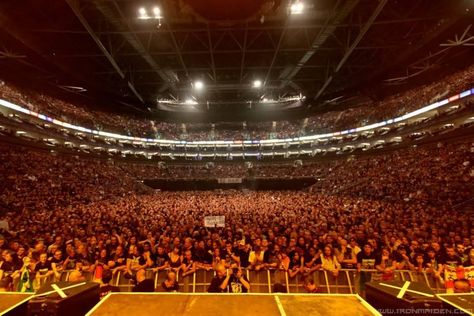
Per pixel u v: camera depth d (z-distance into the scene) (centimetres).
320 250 984
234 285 823
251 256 965
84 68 4681
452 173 3036
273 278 923
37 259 981
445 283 880
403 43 3800
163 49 4391
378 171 4538
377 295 360
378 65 4588
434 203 2706
